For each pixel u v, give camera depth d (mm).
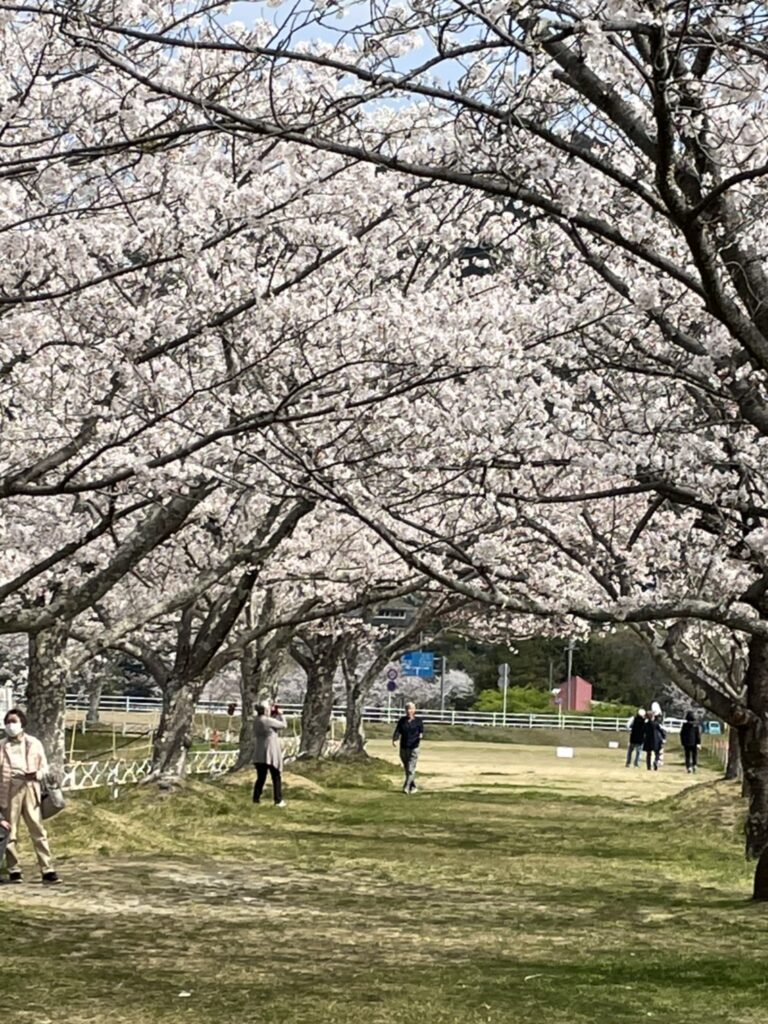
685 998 9742
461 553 12992
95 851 17672
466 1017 8992
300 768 34500
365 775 34094
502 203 15328
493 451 14273
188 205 12102
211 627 24641
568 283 14922
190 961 10984
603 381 14758
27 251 11688
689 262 13398
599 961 11297
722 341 12156
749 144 9617
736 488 13641
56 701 18578
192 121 11289
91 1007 9156
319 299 13719
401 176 13414
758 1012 9312
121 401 14164
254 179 12062
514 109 8250
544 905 14594
